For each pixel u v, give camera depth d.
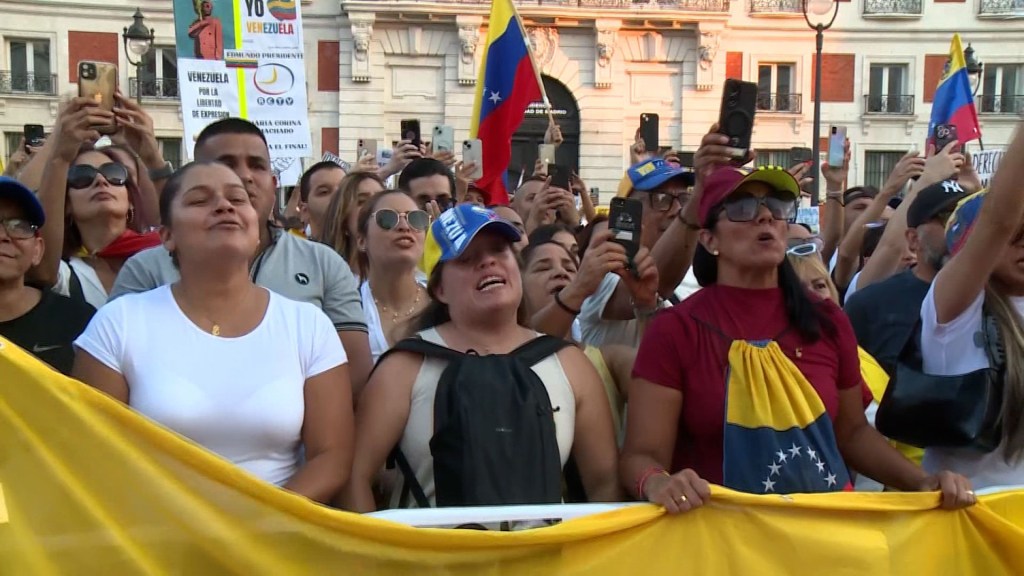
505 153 7.08
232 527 2.22
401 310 4.01
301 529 2.26
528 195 6.54
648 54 28.41
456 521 2.38
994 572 2.68
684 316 2.83
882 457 2.88
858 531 2.59
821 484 2.65
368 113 27.67
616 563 2.44
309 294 3.34
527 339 2.93
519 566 2.37
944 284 2.95
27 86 26.42
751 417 2.68
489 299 2.83
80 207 3.87
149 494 2.19
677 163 6.18
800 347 2.81
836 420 2.93
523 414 2.62
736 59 28.77
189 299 2.63
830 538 2.56
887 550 2.59
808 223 8.36
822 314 2.88
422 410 2.72
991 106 28.53
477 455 2.54
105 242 3.91
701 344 2.78
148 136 4.39
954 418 2.90
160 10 26.77
